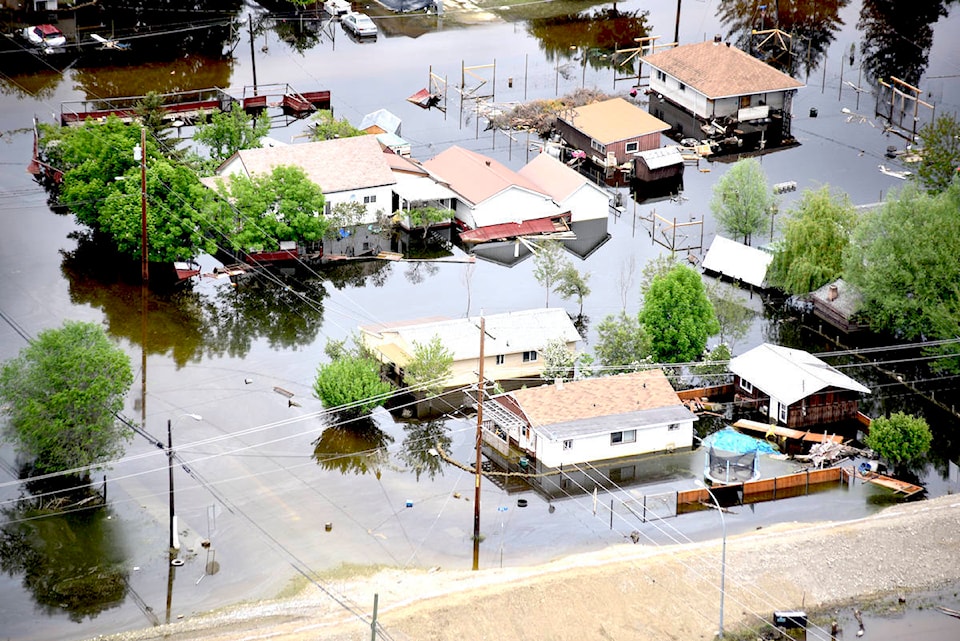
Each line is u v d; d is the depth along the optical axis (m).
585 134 198.62
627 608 112.88
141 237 161.25
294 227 168.62
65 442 123.69
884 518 126.06
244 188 166.12
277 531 122.69
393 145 196.00
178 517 123.69
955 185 154.50
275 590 114.94
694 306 146.12
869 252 151.25
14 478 127.62
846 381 141.25
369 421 140.62
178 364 148.50
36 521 122.06
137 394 142.38
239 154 177.75
